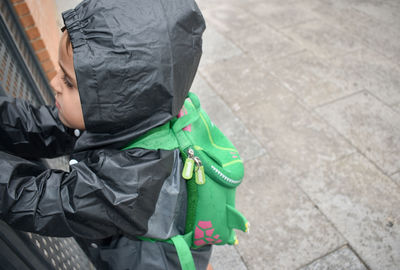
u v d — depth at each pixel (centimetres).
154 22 76
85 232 81
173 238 101
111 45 73
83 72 71
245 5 508
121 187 79
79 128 92
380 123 303
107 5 75
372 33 427
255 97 339
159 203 95
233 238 133
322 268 208
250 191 252
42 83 205
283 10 489
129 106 78
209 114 321
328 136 293
